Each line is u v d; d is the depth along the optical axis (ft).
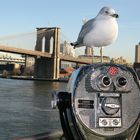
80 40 5.78
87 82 4.79
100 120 4.79
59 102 4.91
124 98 4.88
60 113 4.99
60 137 5.87
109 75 4.83
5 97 93.56
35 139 5.71
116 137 4.81
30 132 46.91
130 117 4.87
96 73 4.81
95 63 4.97
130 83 4.89
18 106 73.82
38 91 121.60
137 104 4.91
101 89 4.81
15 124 51.78
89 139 4.79
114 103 4.83
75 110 4.75
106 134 4.80
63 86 161.27
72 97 4.77
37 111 66.44
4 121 53.88
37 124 52.47
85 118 4.77
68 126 4.94
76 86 4.78
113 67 4.84
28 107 72.54
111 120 4.81
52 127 50.72
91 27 5.56
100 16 5.59
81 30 5.81
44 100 88.99
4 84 162.40
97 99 4.81
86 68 4.83
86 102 4.78
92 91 4.80
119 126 4.83
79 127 4.75
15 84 166.20
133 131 4.88
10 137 43.37
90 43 5.60
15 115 60.85
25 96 99.30
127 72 4.89
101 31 5.45
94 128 4.78
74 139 4.91
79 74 4.81
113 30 5.50
